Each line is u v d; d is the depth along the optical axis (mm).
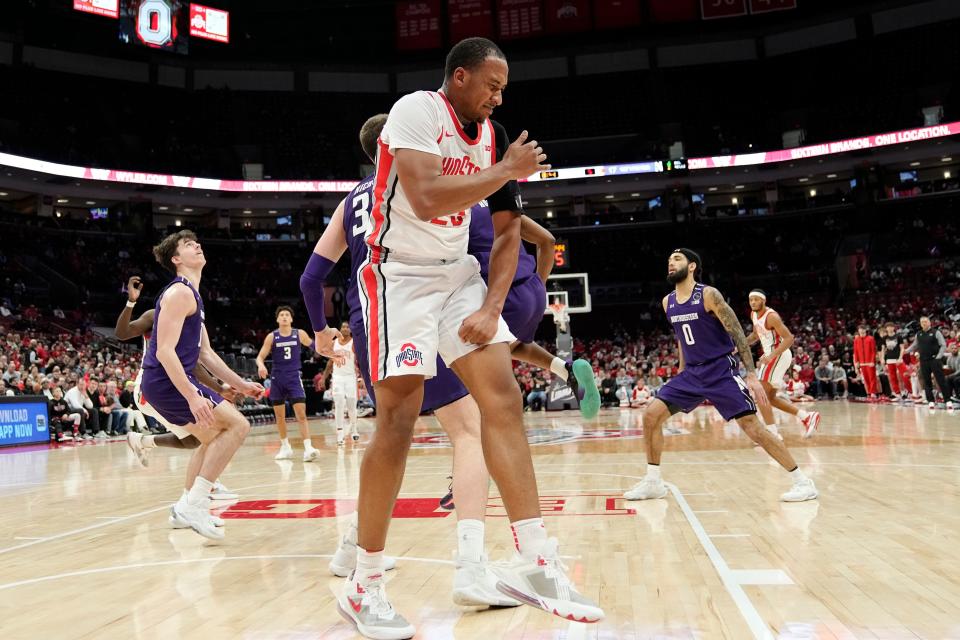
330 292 29469
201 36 29516
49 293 25625
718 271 31562
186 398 3920
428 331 2221
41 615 2467
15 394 13180
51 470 8344
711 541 3354
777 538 3369
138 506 5305
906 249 29219
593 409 3133
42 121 27156
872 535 3355
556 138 32562
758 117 31828
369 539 2230
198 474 4203
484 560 2525
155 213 31203
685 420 13609
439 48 32094
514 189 2363
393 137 2098
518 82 33156
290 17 32719
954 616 2160
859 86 30719
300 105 31781
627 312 31812
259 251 31656
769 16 31969
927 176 31312
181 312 4031
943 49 29531
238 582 2902
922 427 9445
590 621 1983
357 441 11531
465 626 2250
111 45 29047
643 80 32750
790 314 29250
